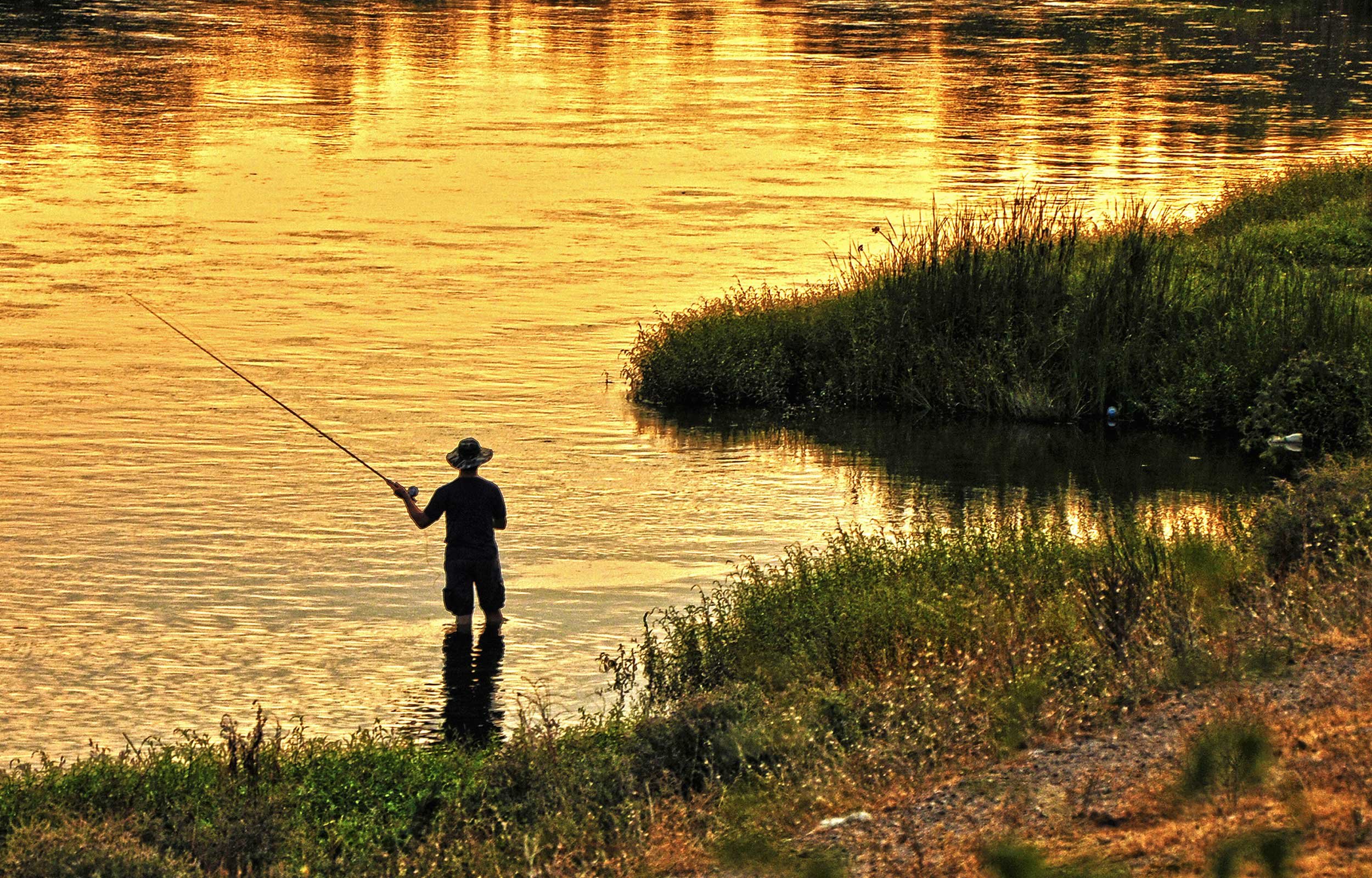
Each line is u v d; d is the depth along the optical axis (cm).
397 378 8325
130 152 15812
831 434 7544
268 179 14488
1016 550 4688
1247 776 2675
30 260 11181
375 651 4675
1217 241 9400
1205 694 3238
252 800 3331
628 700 4250
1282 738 2850
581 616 4966
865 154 15900
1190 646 3419
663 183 14338
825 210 12975
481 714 4181
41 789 3416
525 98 19962
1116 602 3772
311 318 9612
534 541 5759
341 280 10662
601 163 15412
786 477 6731
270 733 4003
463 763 3650
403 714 4184
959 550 4741
